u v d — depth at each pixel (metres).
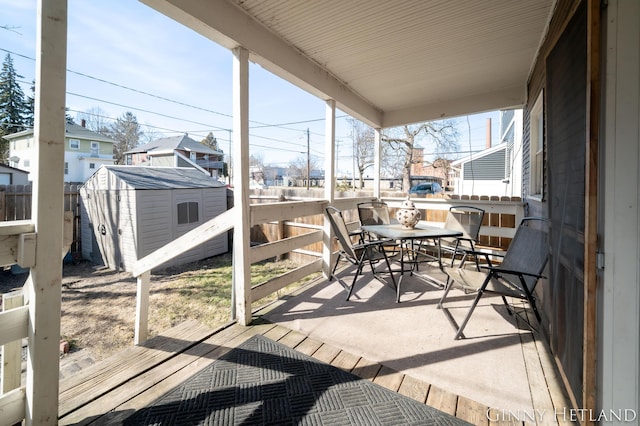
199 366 1.85
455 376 1.76
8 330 1.26
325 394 1.59
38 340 1.30
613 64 1.14
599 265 1.18
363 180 20.53
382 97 4.42
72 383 1.67
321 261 3.60
